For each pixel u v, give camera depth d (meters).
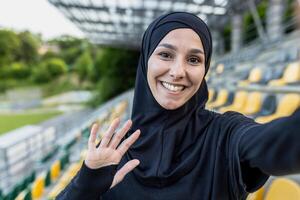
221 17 17.52
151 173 0.97
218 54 19.38
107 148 0.91
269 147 0.71
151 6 15.38
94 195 0.89
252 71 8.42
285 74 6.22
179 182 0.96
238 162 0.87
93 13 17.86
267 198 1.83
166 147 1.00
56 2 15.82
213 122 1.05
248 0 14.57
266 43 11.59
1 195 4.49
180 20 1.01
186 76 0.99
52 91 52.03
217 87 9.40
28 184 4.79
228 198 0.94
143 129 1.08
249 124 0.92
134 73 31.92
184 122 1.03
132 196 0.98
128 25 21.05
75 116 26.81
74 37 67.50
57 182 5.34
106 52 32.41
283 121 0.68
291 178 2.11
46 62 57.31
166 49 1.00
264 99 5.36
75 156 6.57
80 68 51.16
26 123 24.03
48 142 9.47
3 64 58.44
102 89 32.34
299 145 0.64
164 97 1.00
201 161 0.98
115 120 0.92
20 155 7.50
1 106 36.78
